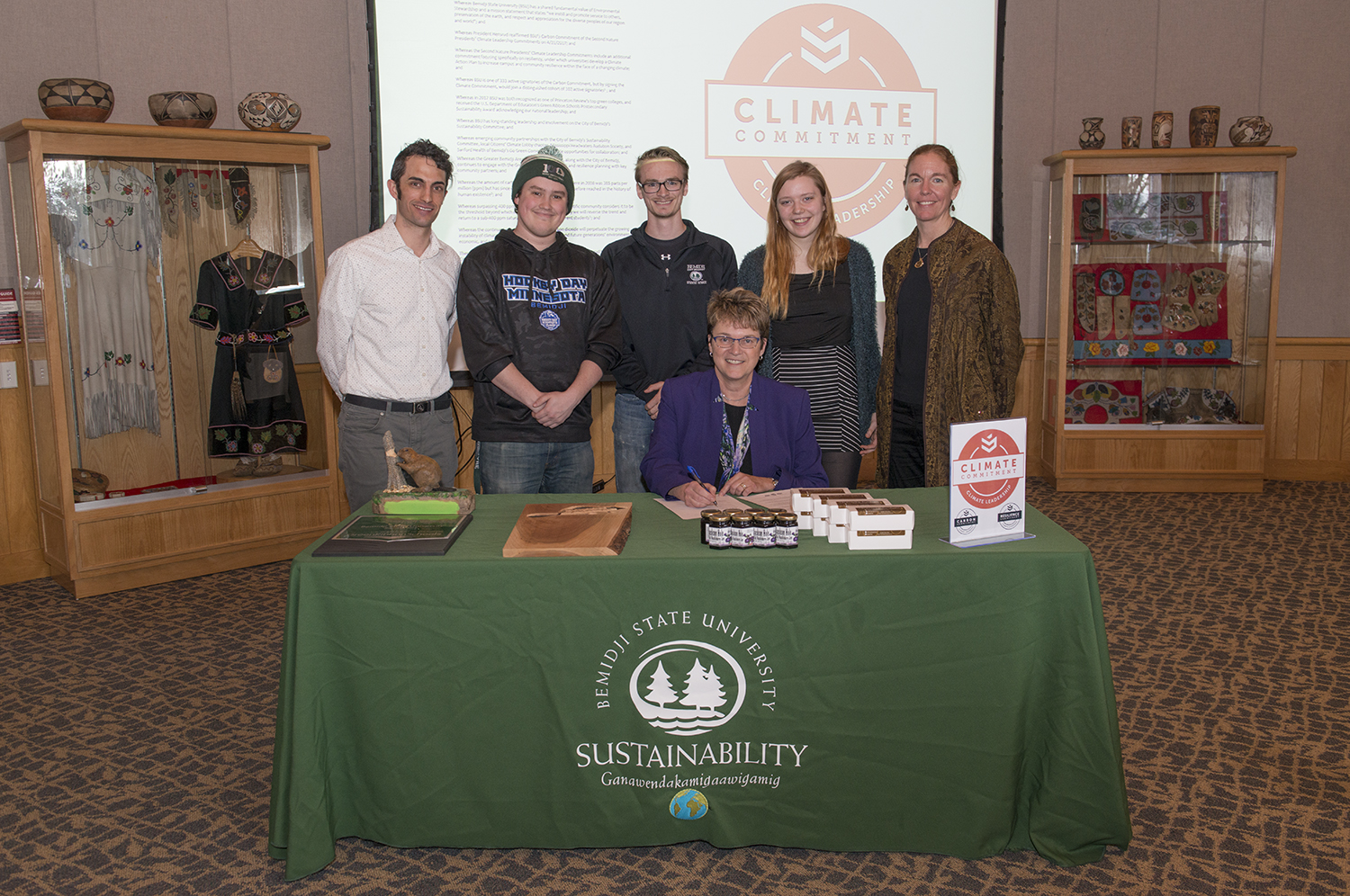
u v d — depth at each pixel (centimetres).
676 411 268
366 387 319
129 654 338
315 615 196
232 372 431
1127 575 414
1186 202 543
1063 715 203
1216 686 303
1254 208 541
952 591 198
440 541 200
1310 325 590
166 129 390
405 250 318
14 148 383
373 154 460
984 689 202
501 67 467
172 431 427
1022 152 582
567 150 480
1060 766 205
